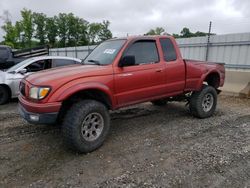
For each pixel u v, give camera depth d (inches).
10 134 185.6
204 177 124.2
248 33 360.8
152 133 187.0
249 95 329.4
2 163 139.9
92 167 135.0
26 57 407.5
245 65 368.5
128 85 170.6
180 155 148.3
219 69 241.0
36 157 147.5
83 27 2738.7
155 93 189.9
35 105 139.6
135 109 260.2
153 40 190.5
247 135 182.9
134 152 153.3
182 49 472.1
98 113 154.9
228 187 115.9
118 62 166.4
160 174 126.9
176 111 253.1
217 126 204.4
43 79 144.9
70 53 936.9
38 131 192.1
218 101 311.3
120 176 125.3
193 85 215.8
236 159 143.2
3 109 267.3
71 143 146.6
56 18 2618.1
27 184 119.0
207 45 420.2
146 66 180.7
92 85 150.4
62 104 147.8
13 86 294.5
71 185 118.0
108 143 167.5
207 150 155.4
